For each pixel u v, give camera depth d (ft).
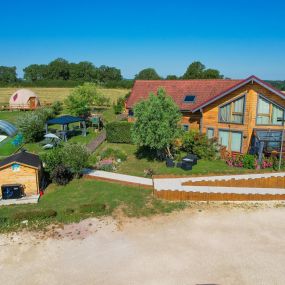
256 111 85.76
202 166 81.20
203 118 95.25
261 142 78.89
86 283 39.68
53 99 254.06
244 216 58.70
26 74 497.05
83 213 58.70
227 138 91.66
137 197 65.77
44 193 69.26
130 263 43.83
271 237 51.08
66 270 42.39
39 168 68.85
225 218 57.77
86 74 490.08
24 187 66.95
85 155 73.82
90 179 75.97
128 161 88.12
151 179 73.77
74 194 67.72
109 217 57.57
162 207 61.67
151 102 80.02
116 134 107.86
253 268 42.68
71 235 51.62
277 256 45.50
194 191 64.85
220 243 49.08
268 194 65.26
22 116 115.24
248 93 84.99
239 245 48.47
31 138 111.65
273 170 76.59
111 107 212.84
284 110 84.58
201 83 112.68
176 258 44.96
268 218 57.98
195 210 60.85
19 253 46.55
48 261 44.52
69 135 122.93
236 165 80.64
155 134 78.59
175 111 81.66
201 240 49.93
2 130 126.41
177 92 113.39
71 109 143.33
